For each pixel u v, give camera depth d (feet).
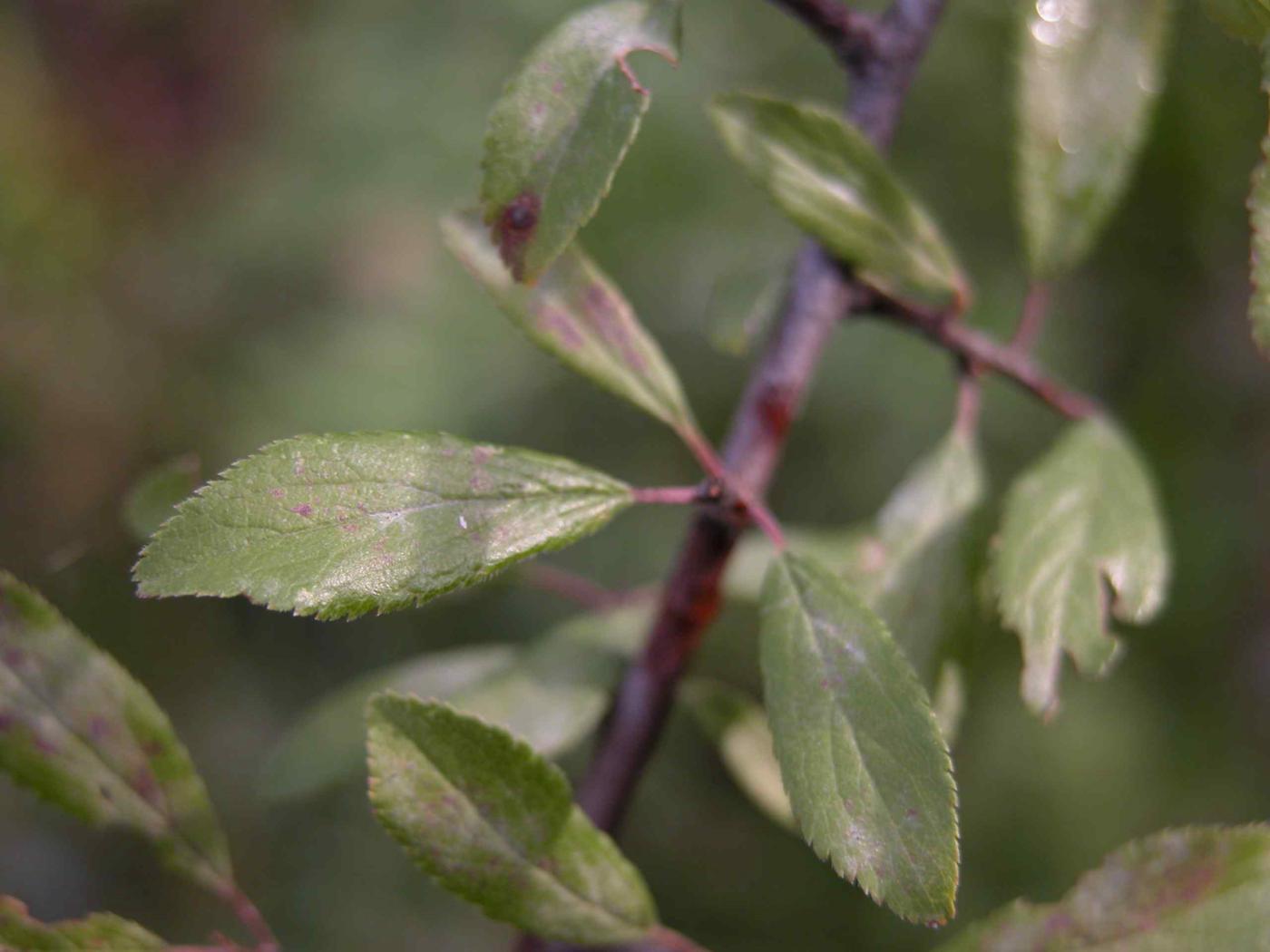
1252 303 0.52
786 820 0.68
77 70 1.93
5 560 1.61
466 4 1.72
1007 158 1.36
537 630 1.53
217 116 2.01
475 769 0.55
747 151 0.61
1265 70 0.53
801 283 0.64
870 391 1.46
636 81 0.55
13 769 0.56
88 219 1.77
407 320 1.67
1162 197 1.23
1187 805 1.30
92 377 1.69
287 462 0.52
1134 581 0.61
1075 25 0.65
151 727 0.57
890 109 0.63
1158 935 0.55
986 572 0.64
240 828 1.51
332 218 1.73
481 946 1.46
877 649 0.55
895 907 0.52
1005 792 1.28
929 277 0.62
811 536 0.76
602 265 1.45
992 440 1.36
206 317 1.75
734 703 0.69
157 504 0.61
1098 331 1.37
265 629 1.61
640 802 1.46
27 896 1.41
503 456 0.54
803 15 0.63
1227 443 1.35
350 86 1.76
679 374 1.50
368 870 1.48
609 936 0.56
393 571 0.51
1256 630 1.33
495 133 0.54
